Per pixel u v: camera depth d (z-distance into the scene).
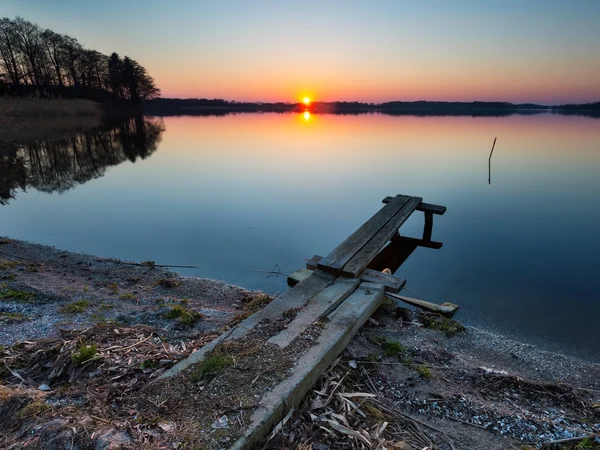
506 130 34.34
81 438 2.43
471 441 3.04
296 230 9.73
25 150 21.20
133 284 6.54
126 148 24.08
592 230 9.45
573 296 6.21
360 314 4.39
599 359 4.57
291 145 25.08
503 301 6.06
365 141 26.86
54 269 6.97
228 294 6.28
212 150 23.11
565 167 16.94
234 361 3.34
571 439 3.07
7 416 2.69
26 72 50.44
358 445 2.78
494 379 3.86
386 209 8.96
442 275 7.15
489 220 10.41
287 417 2.90
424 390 3.64
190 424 2.63
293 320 4.13
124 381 3.22
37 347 3.75
